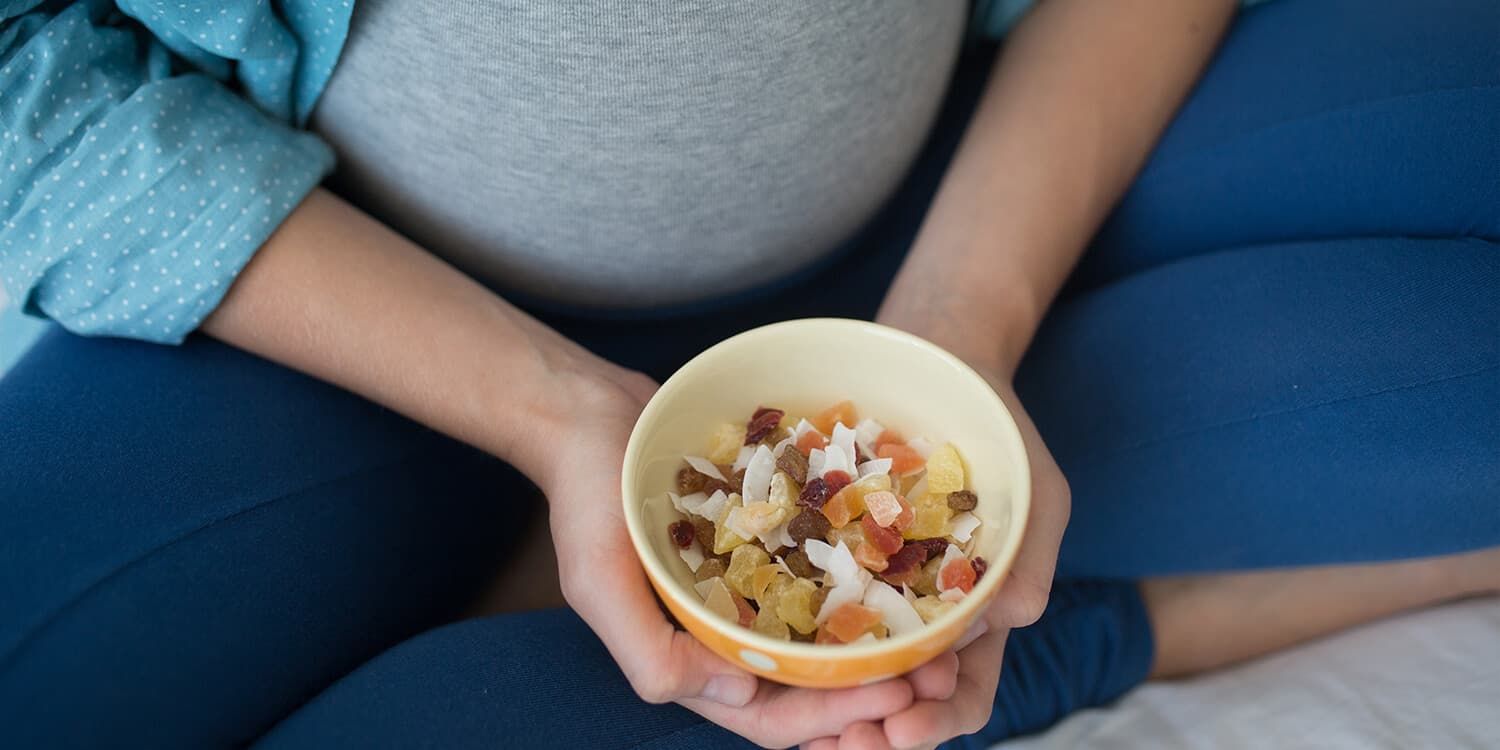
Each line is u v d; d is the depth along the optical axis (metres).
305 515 0.67
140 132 0.64
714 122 0.67
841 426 0.61
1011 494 0.57
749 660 0.54
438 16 0.64
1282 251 0.73
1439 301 0.68
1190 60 0.78
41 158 0.64
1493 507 0.67
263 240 0.66
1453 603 0.78
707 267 0.75
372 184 0.73
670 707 0.64
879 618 0.56
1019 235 0.74
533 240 0.72
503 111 0.66
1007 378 0.70
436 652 0.64
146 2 0.64
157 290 0.65
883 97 0.71
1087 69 0.77
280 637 0.65
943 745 0.73
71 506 0.62
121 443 0.64
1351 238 0.73
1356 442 0.68
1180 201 0.78
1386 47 0.74
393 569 0.70
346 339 0.67
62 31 0.63
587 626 0.66
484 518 0.77
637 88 0.65
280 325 0.67
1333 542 0.72
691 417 0.61
